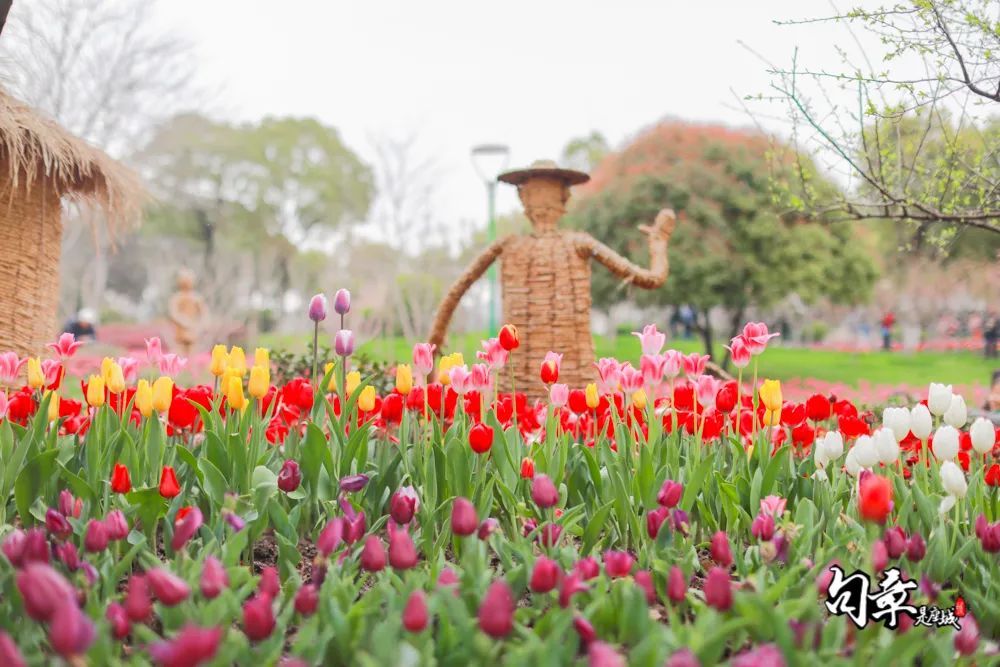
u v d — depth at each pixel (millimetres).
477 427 2729
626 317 34375
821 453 3053
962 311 36594
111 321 48250
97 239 6480
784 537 2293
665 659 1668
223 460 2895
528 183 6754
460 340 16719
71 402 3779
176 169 42312
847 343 39594
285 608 2092
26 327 5660
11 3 4598
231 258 34562
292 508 2982
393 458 3119
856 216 5492
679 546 2744
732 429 3695
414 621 1659
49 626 1943
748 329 3135
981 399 10812
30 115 5426
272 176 46000
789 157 16406
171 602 1675
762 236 16953
